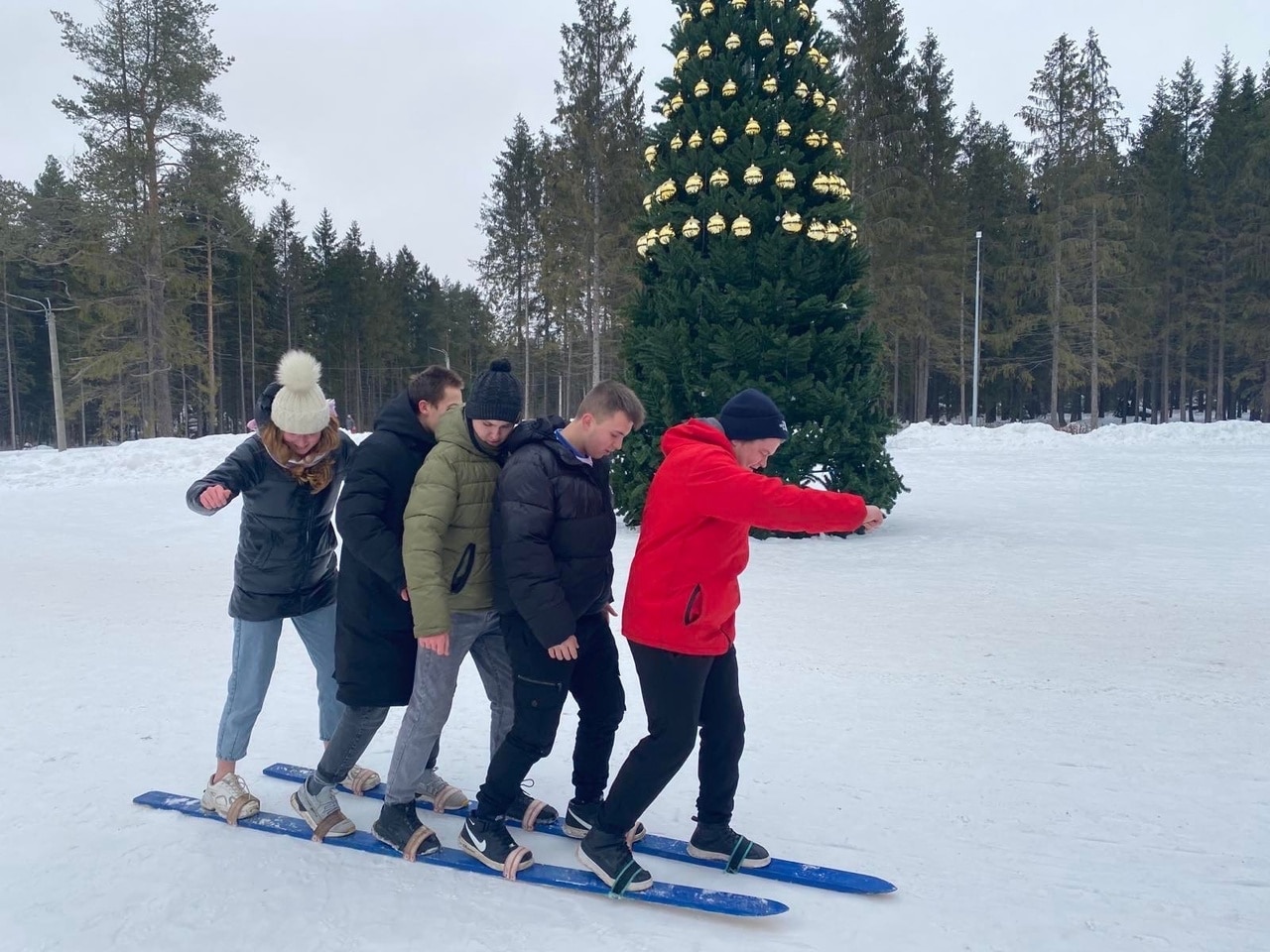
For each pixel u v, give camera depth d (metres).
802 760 3.79
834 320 10.54
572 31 28.81
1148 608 6.57
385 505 2.94
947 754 3.85
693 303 10.33
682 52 11.09
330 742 3.10
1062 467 18.83
